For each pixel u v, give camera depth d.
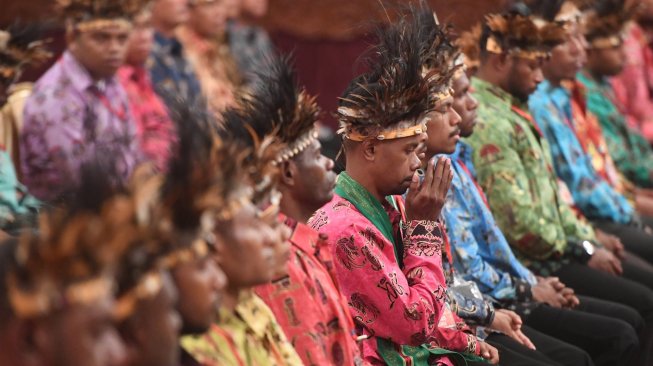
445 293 8.61
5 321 4.30
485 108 11.94
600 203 14.13
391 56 8.48
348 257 8.23
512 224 11.66
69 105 10.71
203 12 16.86
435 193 8.51
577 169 13.98
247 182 6.59
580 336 11.02
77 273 4.25
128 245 4.61
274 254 6.54
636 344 11.04
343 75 23.23
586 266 12.57
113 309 4.38
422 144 8.48
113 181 5.18
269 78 7.39
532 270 12.21
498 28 12.10
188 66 15.36
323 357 7.18
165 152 6.76
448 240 9.96
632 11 16.38
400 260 8.82
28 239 4.33
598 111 16.62
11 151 10.75
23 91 11.05
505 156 11.71
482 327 10.13
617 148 16.67
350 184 8.52
